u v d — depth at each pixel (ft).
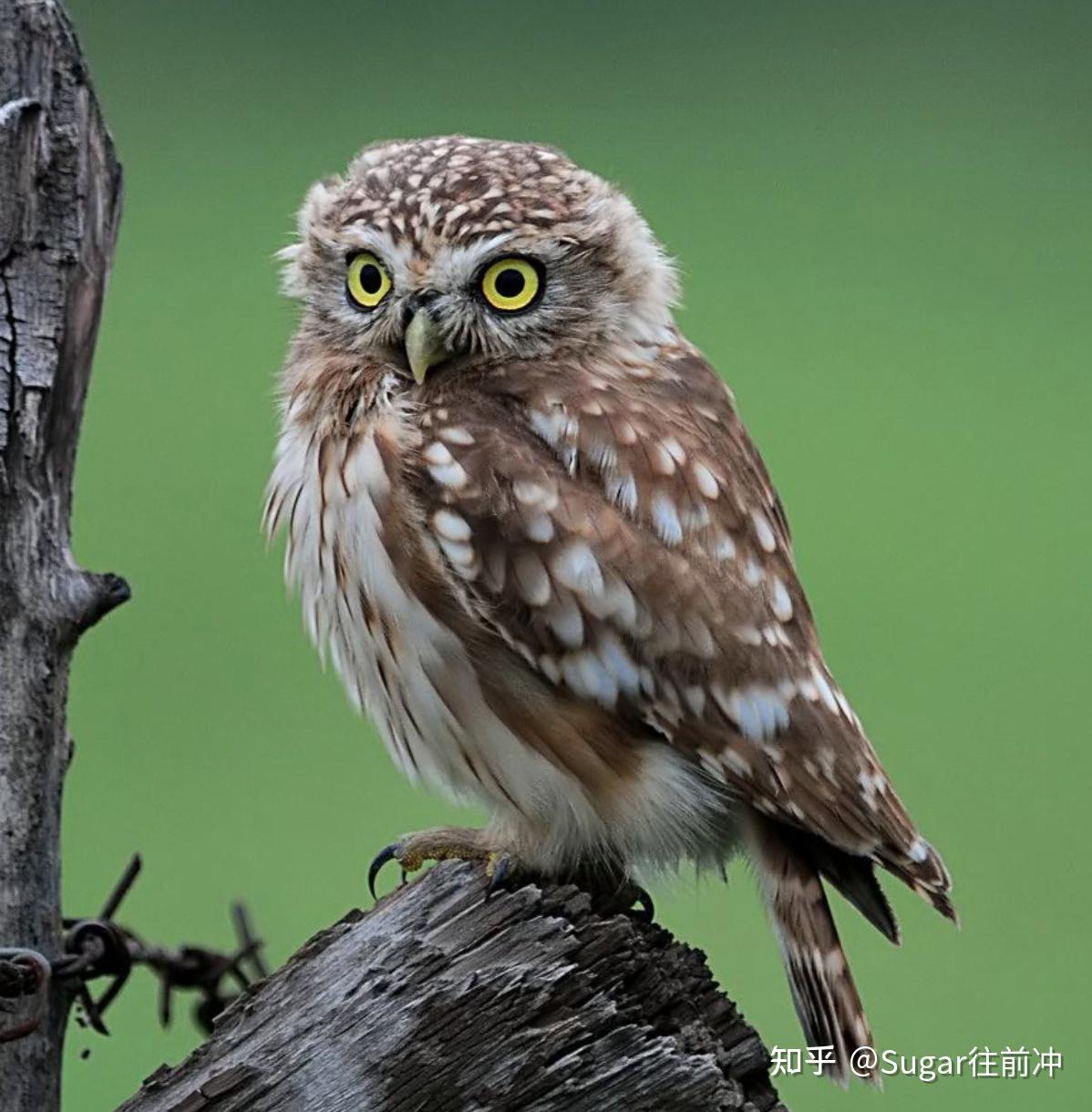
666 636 31.17
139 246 85.35
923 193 98.02
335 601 32.48
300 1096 24.75
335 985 24.99
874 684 64.54
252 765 57.72
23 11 27.17
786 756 31.48
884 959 53.06
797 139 100.07
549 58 101.24
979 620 68.28
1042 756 60.70
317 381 33.37
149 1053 47.37
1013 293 91.71
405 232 32.50
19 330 27.09
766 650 31.73
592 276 33.19
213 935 50.67
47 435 27.20
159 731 59.47
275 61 96.99
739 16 108.27
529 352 32.76
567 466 31.60
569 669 31.12
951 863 56.54
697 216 95.14
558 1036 24.22
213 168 89.45
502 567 30.96
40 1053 27.71
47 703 27.09
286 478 33.47
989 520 75.25
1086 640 67.00
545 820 31.89
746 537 32.40
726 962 50.62
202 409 74.54
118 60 95.91
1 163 26.84
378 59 99.04
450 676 31.48
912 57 106.73
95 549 65.36
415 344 32.04
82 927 29.58
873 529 73.87
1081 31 110.52
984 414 82.58
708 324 88.53
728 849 32.68
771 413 82.07
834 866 32.32
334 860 53.72
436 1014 24.49
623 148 97.35
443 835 31.94
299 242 35.53
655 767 31.58
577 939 24.82
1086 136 101.76
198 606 64.13
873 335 87.45
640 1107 24.07
